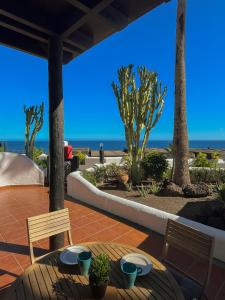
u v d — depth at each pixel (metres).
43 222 2.52
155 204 5.71
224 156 14.52
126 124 7.41
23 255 3.52
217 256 3.46
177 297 1.64
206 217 4.59
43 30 3.04
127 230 4.42
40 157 11.23
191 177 8.02
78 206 5.79
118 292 1.68
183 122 7.12
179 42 7.09
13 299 1.63
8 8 2.65
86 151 16.75
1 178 7.63
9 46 3.47
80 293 1.67
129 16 2.87
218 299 2.62
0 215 5.20
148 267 1.92
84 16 2.73
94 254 2.16
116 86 7.51
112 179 8.13
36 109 9.41
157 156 7.50
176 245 2.36
